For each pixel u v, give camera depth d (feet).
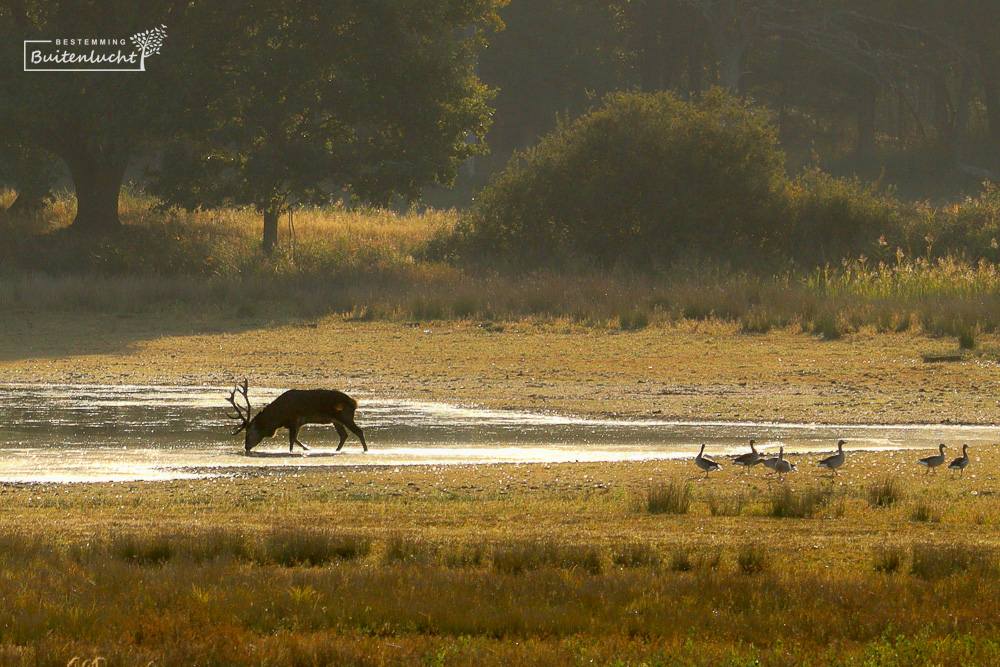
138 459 47.47
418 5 139.13
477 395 66.59
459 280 123.03
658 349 84.64
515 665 19.94
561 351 84.07
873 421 58.08
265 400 64.80
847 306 99.30
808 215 139.54
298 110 136.15
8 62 130.93
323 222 161.17
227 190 138.10
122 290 112.47
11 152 147.54
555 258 133.80
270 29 134.62
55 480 42.88
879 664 20.07
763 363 77.77
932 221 140.67
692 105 146.72
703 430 55.67
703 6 227.20
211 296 113.29
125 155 137.18
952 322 89.56
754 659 20.13
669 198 136.67
